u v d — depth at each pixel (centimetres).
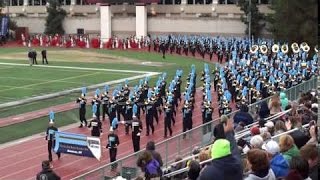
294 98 2895
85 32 9681
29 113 3750
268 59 5194
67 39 8906
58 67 6256
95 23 9575
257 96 3341
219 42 7100
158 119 3519
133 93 3541
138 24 9075
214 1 8812
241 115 1781
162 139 3042
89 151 2438
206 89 3472
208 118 3067
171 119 3181
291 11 6644
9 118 3578
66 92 4588
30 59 6444
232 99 3928
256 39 7819
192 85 3894
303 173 802
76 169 2462
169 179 1349
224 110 3014
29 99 4253
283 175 930
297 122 1376
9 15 10344
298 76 4056
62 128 3325
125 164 1675
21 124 3406
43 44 8969
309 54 5788
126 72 5872
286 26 6706
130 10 9306
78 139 2461
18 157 2666
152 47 8394
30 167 2494
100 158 2492
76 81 5194
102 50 8312
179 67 6325
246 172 985
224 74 4278
